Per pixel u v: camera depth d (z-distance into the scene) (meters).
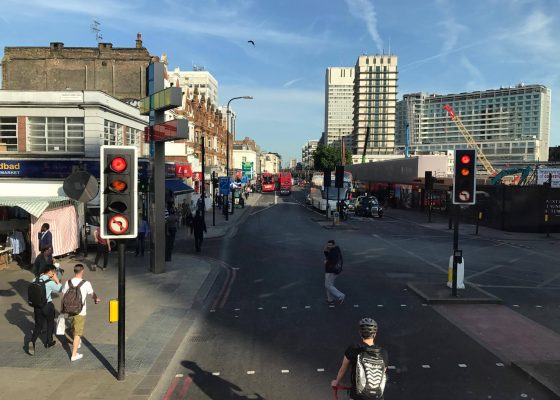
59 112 24.22
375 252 21.53
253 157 137.88
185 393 7.21
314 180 52.88
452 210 33.91
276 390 7.30
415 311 11.80
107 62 38.69
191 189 31.64
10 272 16.20
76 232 19.70
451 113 145.25
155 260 16.22
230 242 25.00
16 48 38.62
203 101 56.09
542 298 13.38
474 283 15.36
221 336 9.90
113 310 7.47
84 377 7.58
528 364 8.03
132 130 29.30
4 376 7.57
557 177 47.09
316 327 10.48
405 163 56.38
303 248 22.67
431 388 7.35
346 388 5.19
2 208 19.45
